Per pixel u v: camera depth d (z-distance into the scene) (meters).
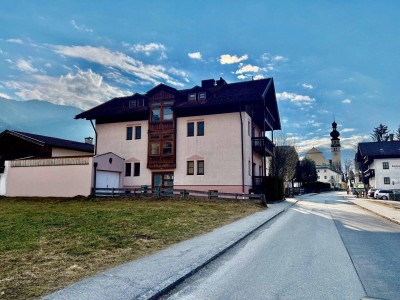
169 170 31.77
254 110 34.56
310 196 54.94
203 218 16.06
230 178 29.47
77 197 26.11
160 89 32.69
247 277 6.68
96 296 5.22
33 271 6.66
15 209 19.30
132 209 18.84
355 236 11.80
